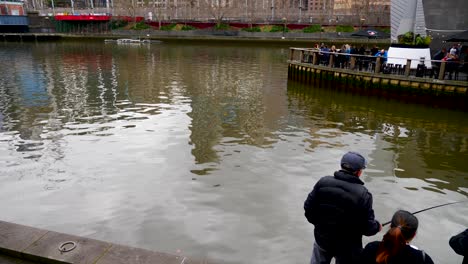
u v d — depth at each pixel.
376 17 70.38
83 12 87.62
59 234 4.47
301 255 6.34
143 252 4.17
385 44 60.38
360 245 3.51
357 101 19.23
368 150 11.73
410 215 2.84
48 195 8.46
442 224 7.35
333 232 3.40
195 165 10.21
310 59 24.12
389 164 10.53
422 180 9.48
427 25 22.50
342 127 14.37
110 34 75.81
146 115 15.92
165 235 6.87
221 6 81.19
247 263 6.11
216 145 11.98
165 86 23.55
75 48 55.09
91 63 36.16
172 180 9.24
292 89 22.83
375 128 14.30
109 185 8.98
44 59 39.59
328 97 20.27
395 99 18.88
